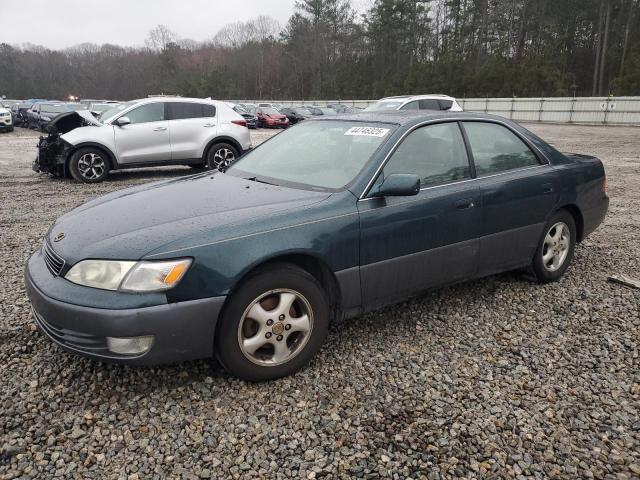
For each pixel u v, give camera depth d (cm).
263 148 421
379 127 366
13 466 226
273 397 280
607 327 371
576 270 491
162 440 245
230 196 326
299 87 7881
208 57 9231
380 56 7294
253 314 281
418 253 342
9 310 381
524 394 288
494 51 6141
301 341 300
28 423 255
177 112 1059
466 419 265
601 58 5581
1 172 1138
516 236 404
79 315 253
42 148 1006
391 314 388
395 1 6812
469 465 234
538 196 412
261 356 292
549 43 5678
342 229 304
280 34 8412
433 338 351
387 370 310
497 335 357
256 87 8194
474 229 371
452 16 6719
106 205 334
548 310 398
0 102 3375
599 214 481
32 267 300
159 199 331
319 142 383
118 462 231
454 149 377
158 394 280
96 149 986
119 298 252
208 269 262
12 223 657
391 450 242
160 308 254
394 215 325
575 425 262
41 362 310
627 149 1675
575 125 3198
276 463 232
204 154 1087
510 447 246
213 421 259
